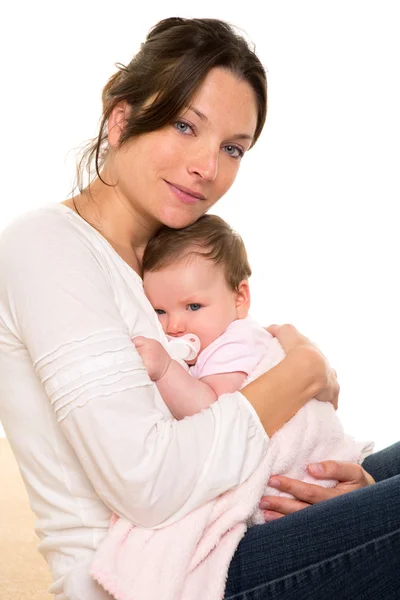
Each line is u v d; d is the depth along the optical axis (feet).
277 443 4.29
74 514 3.97
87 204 4.65
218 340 4.86
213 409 3.96
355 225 14.53
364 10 14.43
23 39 14.69
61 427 3.78
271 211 14.74
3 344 4.08
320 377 4.45
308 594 3.84
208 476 3.76
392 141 14.46
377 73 14.47
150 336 4.29
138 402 3.72
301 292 14.57
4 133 14.76
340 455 4.80
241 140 4.60
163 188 4.48
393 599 3.81
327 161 14.64
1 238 4.09
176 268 4.97
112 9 14.66
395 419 12.53
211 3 14.62
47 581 6.75
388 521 3.77
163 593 3.62
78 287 3.83
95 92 14.74
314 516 3.92
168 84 4.31
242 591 3.89
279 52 14.64
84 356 3.69
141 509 3.67
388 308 14.28
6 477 9.96
